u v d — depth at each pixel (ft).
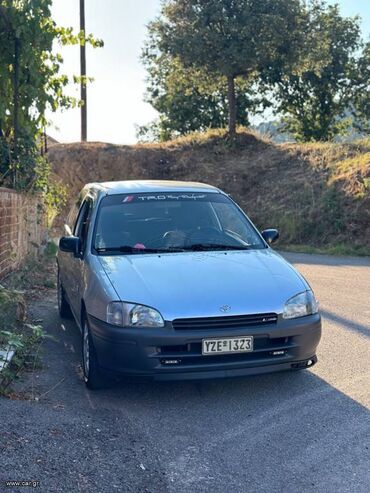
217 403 16.83
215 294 16.67
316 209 64.80
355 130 128.88
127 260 18.90
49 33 33.96
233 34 87.97
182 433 14.75
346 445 14.02
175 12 90.53
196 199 22.39
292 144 90.43
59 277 27.86
